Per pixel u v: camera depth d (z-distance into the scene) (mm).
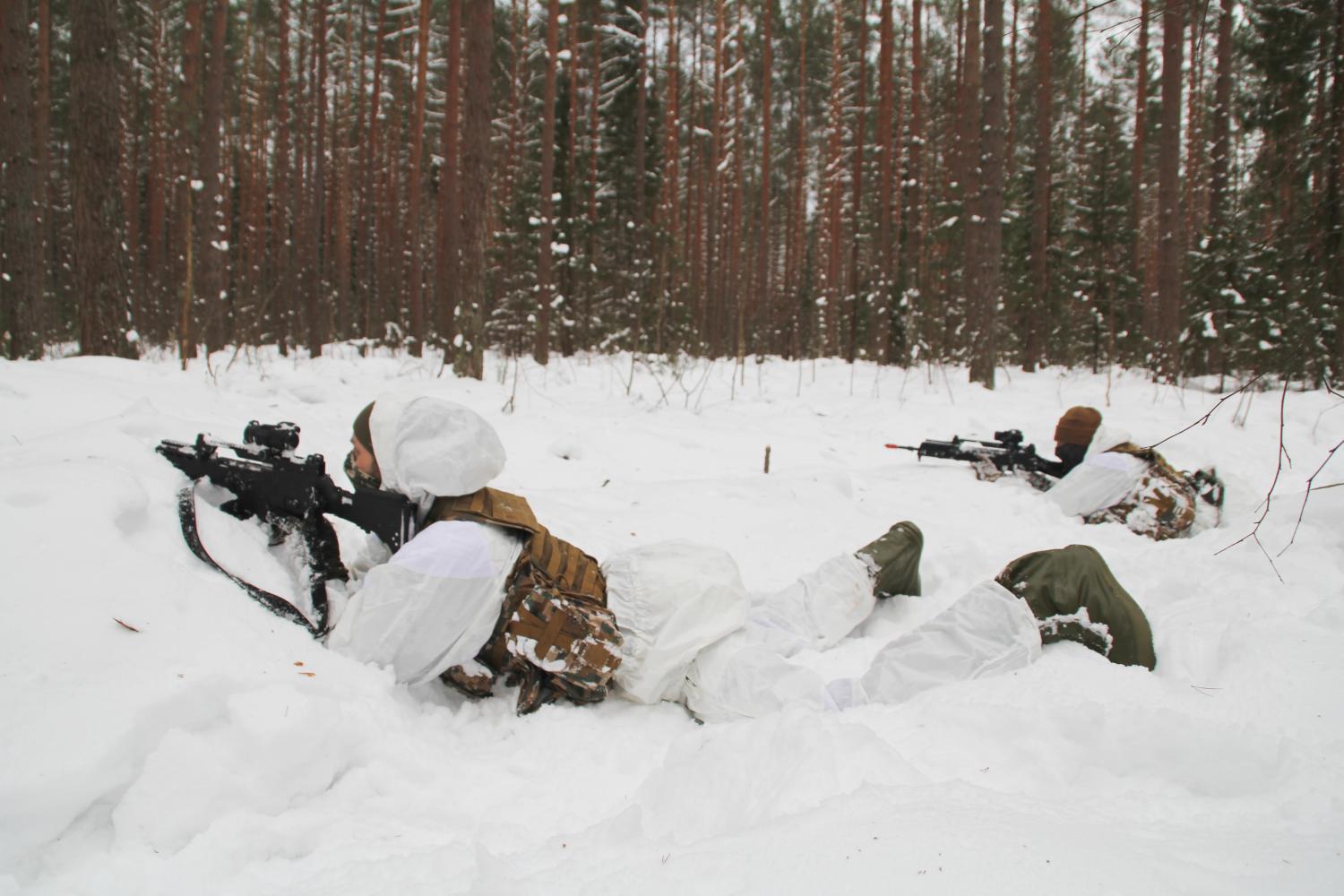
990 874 1230
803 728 1916
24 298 7484
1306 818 1558
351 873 1553
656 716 2564
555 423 7000
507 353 16062
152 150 21328
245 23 21844
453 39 13695
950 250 16469
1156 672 2592
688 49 23672
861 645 3119
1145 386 11227
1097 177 17312
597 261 20984
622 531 4336
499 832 1763
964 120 11852
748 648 2592
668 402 9375
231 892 1523
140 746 1704
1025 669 2439
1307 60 9297
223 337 11820
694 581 2631
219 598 2215
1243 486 5414
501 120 23422
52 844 1558
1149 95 19000
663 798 1892
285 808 1801
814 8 24078
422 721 2262
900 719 2166
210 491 2674
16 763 1562
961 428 8633
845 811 1520
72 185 7023
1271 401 9070
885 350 16422
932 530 4910
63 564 2045
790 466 6656
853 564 3295
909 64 25281
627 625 2580
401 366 11344
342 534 3287
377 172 23266
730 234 26156
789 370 14469
